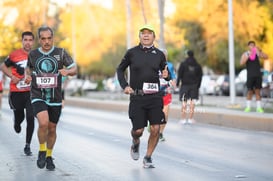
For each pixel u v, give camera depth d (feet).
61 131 112.37
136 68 63.21
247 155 75.92
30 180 59.16
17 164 69.46
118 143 90.99
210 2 278.67
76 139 97.04
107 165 68.28
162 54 64.08
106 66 381.40
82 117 154.30
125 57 64.18
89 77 469.16
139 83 63.26
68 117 154.61
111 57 377.30
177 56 316.81
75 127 121.60
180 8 293.84
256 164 68.28
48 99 62.28
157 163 69.77
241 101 190.90
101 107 194.59
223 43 276.62
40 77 61.87
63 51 63.10
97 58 378.32
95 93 335.67
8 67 74.23
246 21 255.50
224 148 83.41
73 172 63.52
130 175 61.52
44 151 63.31
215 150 81.35
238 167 66.23
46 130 61.87
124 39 375.25
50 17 358.23
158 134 65.10
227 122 118.62
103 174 62.08
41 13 328.90
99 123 132.26
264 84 194.80
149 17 306.14
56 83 62.39
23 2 321.52
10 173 63.26
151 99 63.62
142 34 63.41
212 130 111.04
